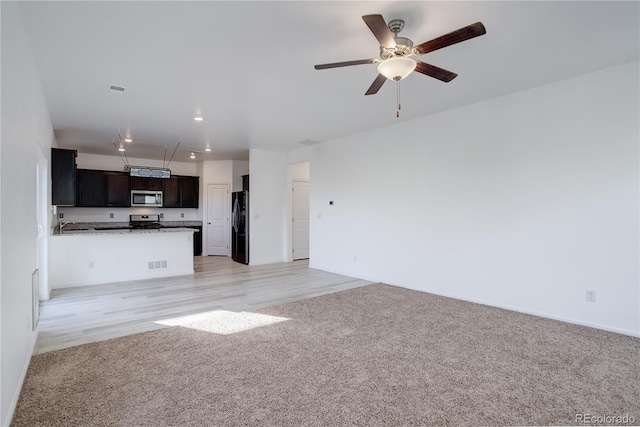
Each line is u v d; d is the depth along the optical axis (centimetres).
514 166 374
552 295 349
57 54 272
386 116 458
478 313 369
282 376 233
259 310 383
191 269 598
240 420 186
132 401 203
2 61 172
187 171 874
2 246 171
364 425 182
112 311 378
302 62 290
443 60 290
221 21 227
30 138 261
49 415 189
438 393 212
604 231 315
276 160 734
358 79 327
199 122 479
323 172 634
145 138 585
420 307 393
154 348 279
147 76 317
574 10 217
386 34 205
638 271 298
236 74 314
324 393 212
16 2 201
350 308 390
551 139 346
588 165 323
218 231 852
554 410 195
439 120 445
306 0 205
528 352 270
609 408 196
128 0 202
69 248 495
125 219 788
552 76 327
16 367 204
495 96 383
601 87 314
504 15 222
